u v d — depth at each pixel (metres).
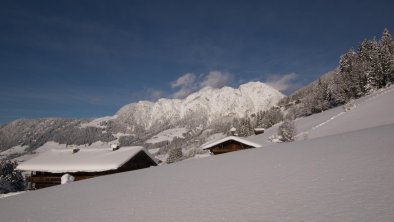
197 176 10.16
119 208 6.96
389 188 5.13
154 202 7.08
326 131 44.19
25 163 32.00
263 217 4.82
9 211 8.73
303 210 4.83
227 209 5.59
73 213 7.11
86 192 10.46
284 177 7.56
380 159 7.48
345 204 4.75
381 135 12.06
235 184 7.77
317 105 92.81
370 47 98.44
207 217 5.29
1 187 57.25
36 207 8.73
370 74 79.06
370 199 4.77
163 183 9.80
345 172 6.86
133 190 9.35
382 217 4.00
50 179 31.22
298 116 103.75
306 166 8.47
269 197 5.95
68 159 31.92
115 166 28.31
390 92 52.09
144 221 5.59
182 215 5.63
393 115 36.91
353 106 54.72
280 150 13.90
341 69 102.38
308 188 6.09
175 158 74.81
